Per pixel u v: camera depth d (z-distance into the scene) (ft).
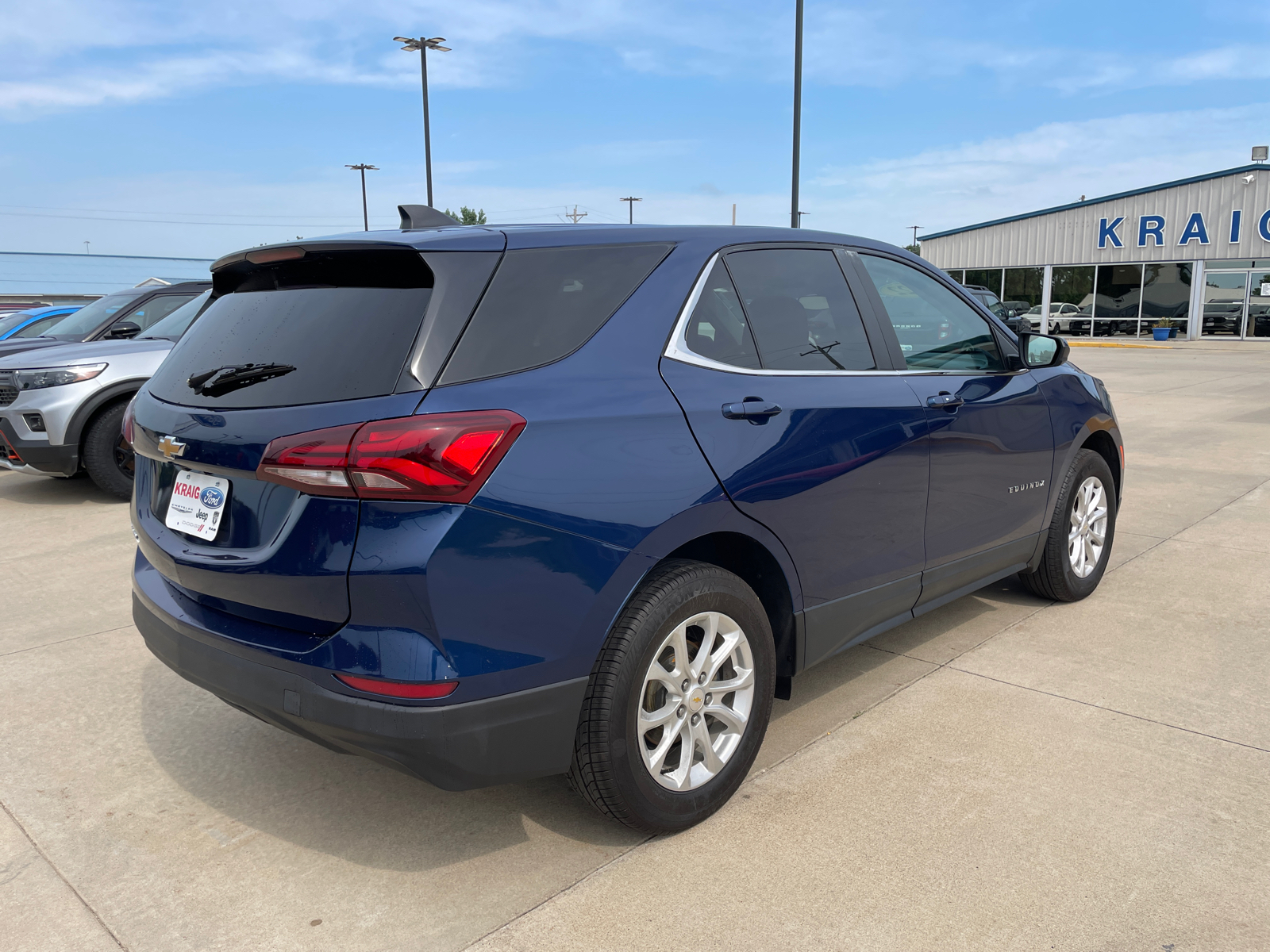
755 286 9.16
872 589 9.96
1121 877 7.48
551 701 7.15
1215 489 22.56
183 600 8.15
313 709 6.83
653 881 7.57
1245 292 95.50
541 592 6.94
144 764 9.75
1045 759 9.43
